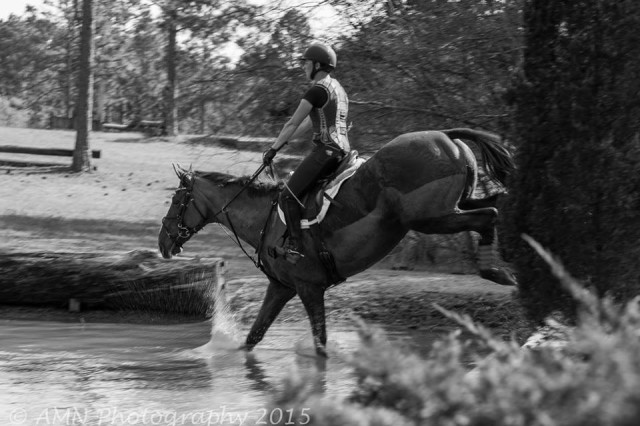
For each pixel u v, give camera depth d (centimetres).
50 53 5144
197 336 1076
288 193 882
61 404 718
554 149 772
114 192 2997
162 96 1734
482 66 1395
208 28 1548
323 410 323
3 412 690
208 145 1659
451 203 827
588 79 761
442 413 314
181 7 1563
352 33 1477
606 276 753
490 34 1376
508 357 345
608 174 752
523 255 787
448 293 1307
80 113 3375
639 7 753
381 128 1487
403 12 1442
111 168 3484
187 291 1222
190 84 1625
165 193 3044
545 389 302
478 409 308
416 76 1448
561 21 770
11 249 1288
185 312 1228
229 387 784
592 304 354
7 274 1248
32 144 4244
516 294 812
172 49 1700
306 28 1528
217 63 1599
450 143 836
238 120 1598
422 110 1438
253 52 1543
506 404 303
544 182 775
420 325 1146
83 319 1219
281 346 998
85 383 802
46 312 1259
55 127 5478
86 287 1244
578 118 761
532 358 333
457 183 827
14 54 5225
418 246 1688
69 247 1853
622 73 755
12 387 783
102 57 4197
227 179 979
